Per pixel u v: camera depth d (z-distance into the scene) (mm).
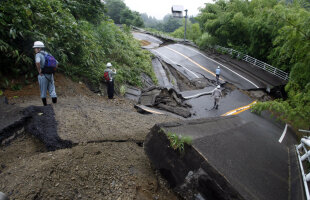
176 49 25828
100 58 9672
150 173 2988
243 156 2955
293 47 8422
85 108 4844
